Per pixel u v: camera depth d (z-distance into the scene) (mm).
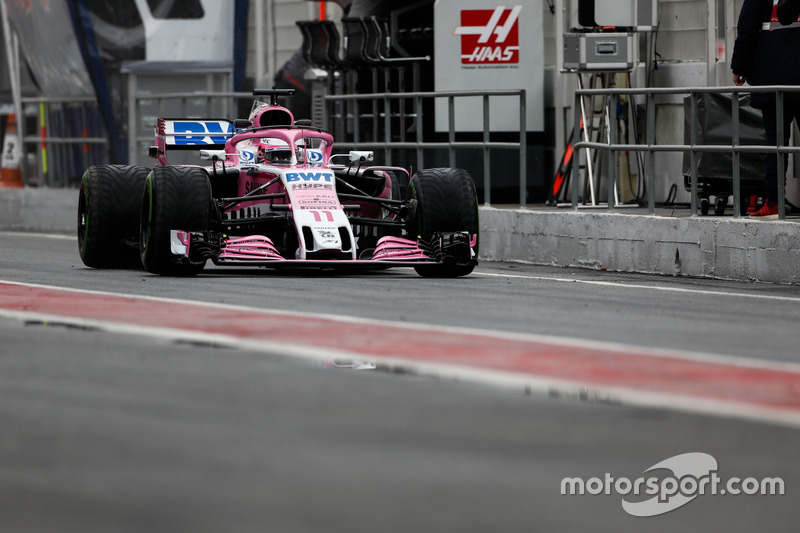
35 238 56938
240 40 64812
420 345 22328
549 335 23734
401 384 18688
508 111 54500
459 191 36719
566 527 12125
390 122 53812
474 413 16734
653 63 52469
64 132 67750
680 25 51656
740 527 12438
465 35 54312
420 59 56406
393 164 53344
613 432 15734
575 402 17469
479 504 12719
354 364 20359
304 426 15906
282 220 36000
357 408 16969
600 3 50469
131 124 63656
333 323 25094
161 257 35219
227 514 12281
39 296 30016
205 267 40000
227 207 38656
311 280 35156
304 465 14055
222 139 41438
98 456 14391
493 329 24500
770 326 25703
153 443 14977
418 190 36656
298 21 60281
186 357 20953
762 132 42812
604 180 52594
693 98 39125
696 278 38062
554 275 38875
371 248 39375
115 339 22891
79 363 20312
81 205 40031
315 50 59938
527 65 54469
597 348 22141
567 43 50062
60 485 13281
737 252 37031
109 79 65562
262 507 12516
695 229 38281
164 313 26609
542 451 14789
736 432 15805
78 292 30969
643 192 51594
